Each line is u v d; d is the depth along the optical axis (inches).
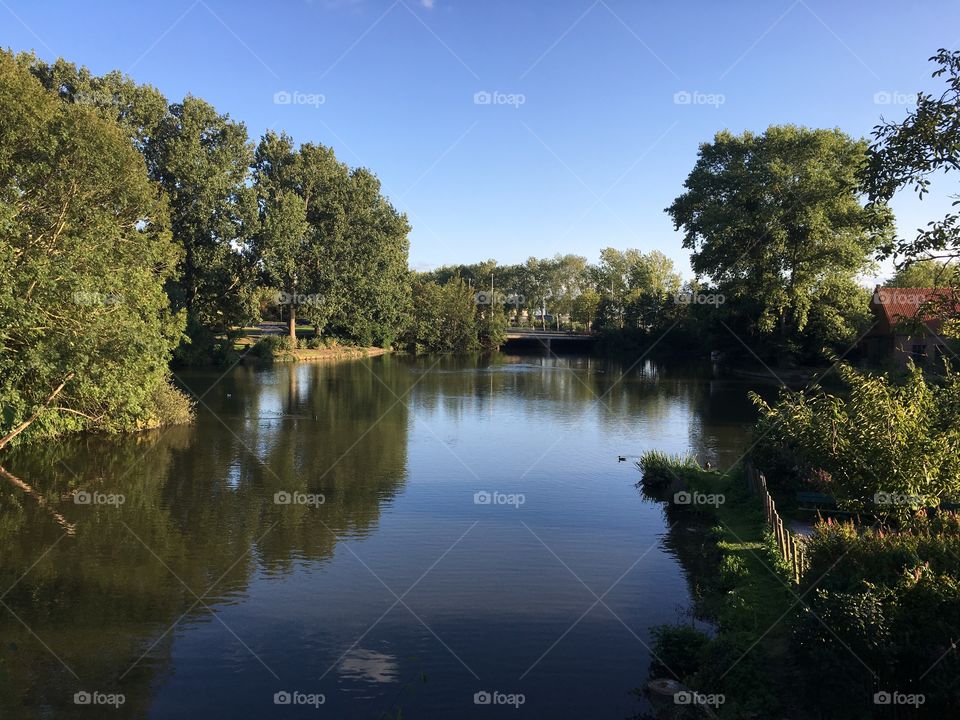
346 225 2755.9
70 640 452.8
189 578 561.0
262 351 2593.5
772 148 1979.6
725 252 2052.2
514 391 1883.6
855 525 581.3
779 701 349.7
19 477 869.8
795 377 2033.7
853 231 1894.7
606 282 4173.2
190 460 981.8
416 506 774.5
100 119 1221.1
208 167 2144.4
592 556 617.9
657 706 374.6
